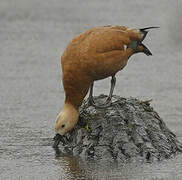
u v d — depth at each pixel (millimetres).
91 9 29500
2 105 18156
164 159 14070
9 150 14539
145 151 14172
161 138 14617
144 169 13312
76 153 14383
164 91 19406
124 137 14391
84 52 14484
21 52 23828
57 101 18594
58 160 13898
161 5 29766
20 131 15930
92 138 14547
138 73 21453
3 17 28375
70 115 14586
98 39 14664
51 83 20391
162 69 21828
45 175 12906
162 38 25344
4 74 21219
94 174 12953
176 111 17594
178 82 20406
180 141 15281
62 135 14703
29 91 19500
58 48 24281
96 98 15883
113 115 14781
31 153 14352
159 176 12820
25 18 28312
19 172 13109
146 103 15539
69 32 26156
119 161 13930
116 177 12758
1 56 23312
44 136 15547
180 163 13781
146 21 27078
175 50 24062
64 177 12773
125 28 15508
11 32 26375
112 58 14711
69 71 14570
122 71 21688
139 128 14609
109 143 14383
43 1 30609
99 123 14766
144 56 23422
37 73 21422
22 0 30031
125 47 15109
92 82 15250
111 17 27969
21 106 18062
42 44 24828
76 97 14672
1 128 16141
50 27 27000
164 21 27016
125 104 15180
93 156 14188
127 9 29344
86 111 15227
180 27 25922
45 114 17344
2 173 13039
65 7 29812
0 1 29875
